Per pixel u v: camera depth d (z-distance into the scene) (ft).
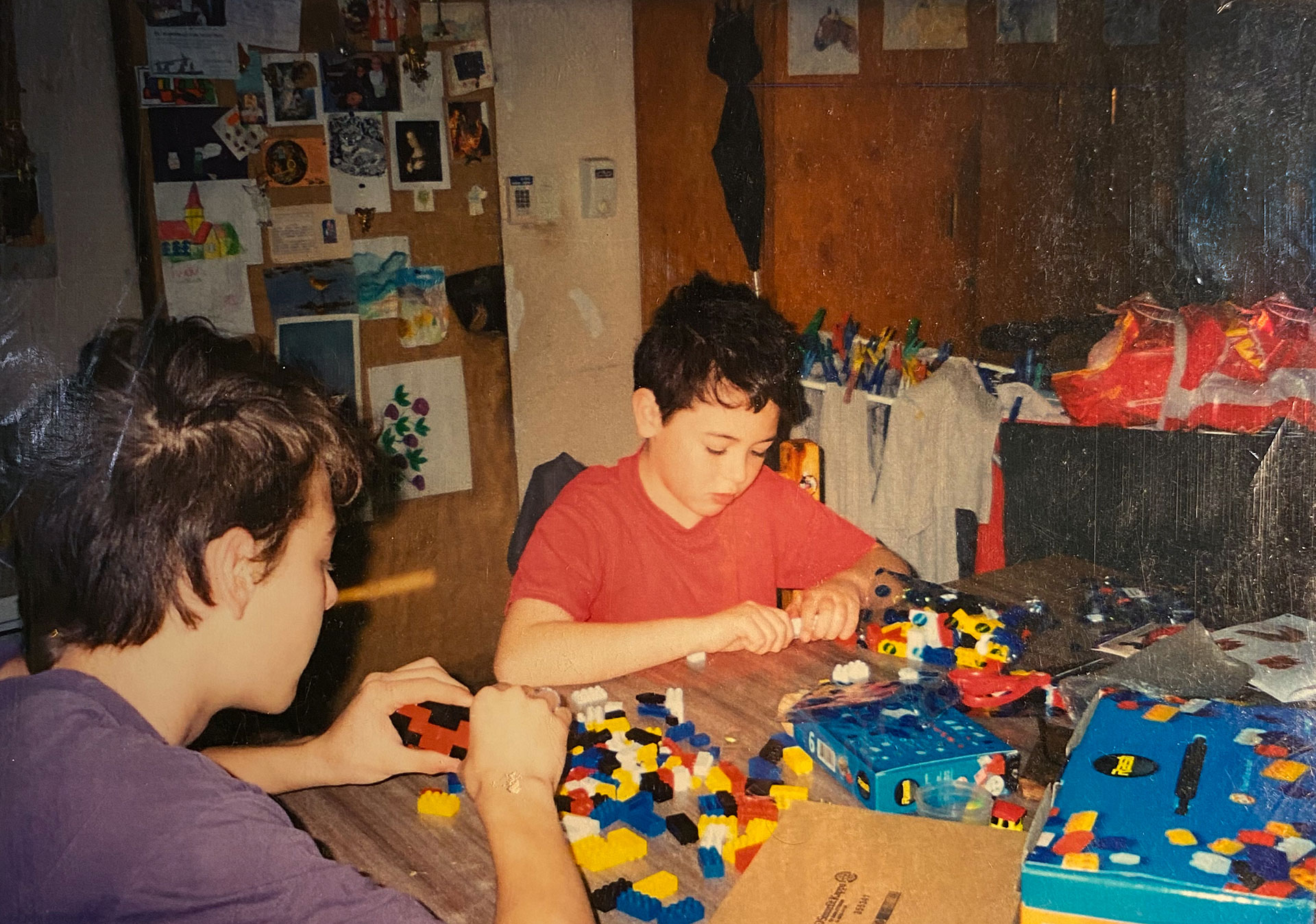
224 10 6.79
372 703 3.12
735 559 5.25
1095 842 2.28
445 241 7.77
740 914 2.27
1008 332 7.16
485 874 2.61
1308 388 5.49
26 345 6.27
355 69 7.27
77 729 2.33
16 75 6.24
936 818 2.76
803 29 7.45
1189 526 5.55
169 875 2.16
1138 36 7.54
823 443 6.92
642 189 8.29
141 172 6.66
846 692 3.39
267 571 2.67
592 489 5.22
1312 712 2.93
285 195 7.17
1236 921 2.07
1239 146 7.47
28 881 2.16
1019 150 7.66
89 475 2.56
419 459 7.88
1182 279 7.68
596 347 8.43
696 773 3.04
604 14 7.76
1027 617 3.98
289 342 7.32
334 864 2.28
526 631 4.33
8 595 4.94
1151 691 3.28
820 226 7.58
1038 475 5.91
